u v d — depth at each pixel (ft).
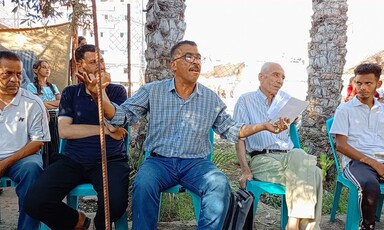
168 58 14.40
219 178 9.98
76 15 17.72
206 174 10.23
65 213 10.03
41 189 9.71
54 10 16.65
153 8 14.34
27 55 24.90
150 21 14.42
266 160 11.77
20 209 10.36
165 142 10.89
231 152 20.36
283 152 12.41
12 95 11.05
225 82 55.31
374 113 12.88
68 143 11.05
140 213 9.71
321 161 16.76
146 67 14.75
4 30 25.55
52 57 25.89
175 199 13.91
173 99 10.92
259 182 11.64
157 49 14.34
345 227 12.62
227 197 9.81
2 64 10.70
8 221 13.21
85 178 10.75
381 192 11.60
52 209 9.74
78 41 23.68
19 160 10.67
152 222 9.83
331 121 13.43
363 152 12.83
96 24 5.92
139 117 10.96
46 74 19.89
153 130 11.02
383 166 11.78
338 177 12.92
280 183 11.32
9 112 10.97
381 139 12.94
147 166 10.53
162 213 13.47
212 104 11.14
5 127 10.96
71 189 10.30
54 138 15.19
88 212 14.23
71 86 11.44
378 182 11.46
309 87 17.99
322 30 17.44
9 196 16.05
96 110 11.09
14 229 12.53
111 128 10.59
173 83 11.03
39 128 11.07
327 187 16.74
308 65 18.20
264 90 12.73
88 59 10.80
